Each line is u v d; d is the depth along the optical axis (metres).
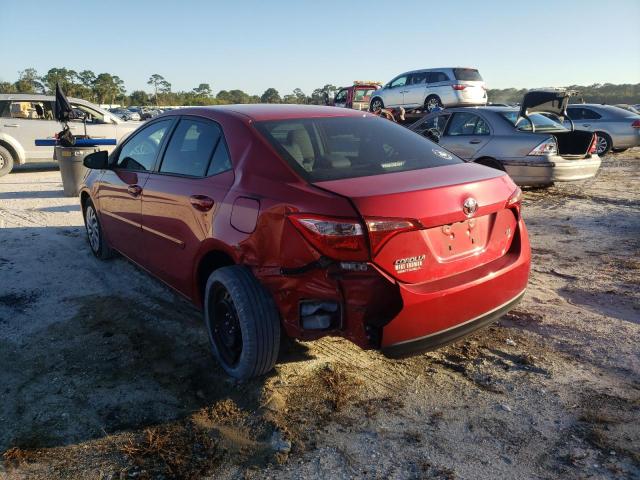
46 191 10.48
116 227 5.00
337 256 2.73
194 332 4.11
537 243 6.57
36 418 3.06
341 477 2.58
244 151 3.39
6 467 2.68
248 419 3.04
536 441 2.81
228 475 2.61
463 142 9.65
